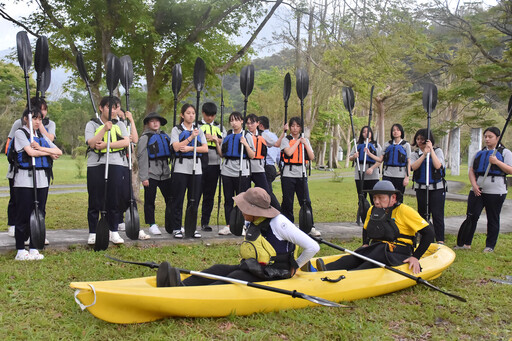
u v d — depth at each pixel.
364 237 6.85
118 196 6.46
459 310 4.62
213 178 7.89
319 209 12.45
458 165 31.52
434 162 7.40
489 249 7.31
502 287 5.41
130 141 6.66
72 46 11.73
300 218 7.35
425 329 4.12
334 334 3.93
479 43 17.98
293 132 7.77
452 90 18.48
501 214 12.12
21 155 5.62
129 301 3.78
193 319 4.07
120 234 7.32
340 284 4.58
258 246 4.21
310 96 27.77
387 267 4.84
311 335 3.84
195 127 7.02
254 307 4.21
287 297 4.31
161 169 7.62
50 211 10.70
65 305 4.28
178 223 7.31
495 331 4.15
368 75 15.07
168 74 13.49
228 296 4.07
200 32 12.74
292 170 7.76
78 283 3.78
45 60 6.40
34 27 11.84
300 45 21.84
